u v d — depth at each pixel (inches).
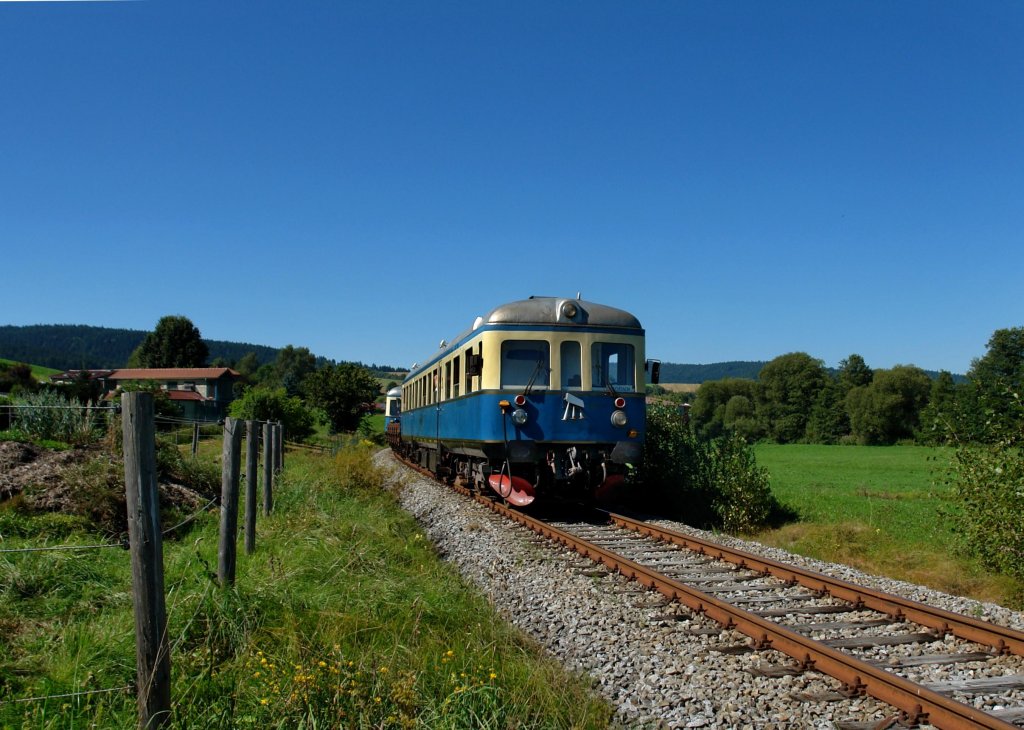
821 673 218.2
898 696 193.9
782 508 598.9
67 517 339.6
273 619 241.1
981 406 357.4
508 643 253.3
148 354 4087.1
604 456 514.0
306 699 174.1
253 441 332.8
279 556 311.4
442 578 341.4
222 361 5275.6
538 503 597.9
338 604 255.6
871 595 287.6
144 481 162.7
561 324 512.4
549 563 364.8
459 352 589.3
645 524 465.4
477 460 581.6
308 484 563.2
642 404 524.1
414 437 877.2
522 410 499.5
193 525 384.8
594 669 235.5
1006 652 234.1
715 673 220.4
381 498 632.4
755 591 320.2
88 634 210.2
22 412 498.9
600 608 286.0
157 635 163.3
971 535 353.7
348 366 2340.1
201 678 187.8
